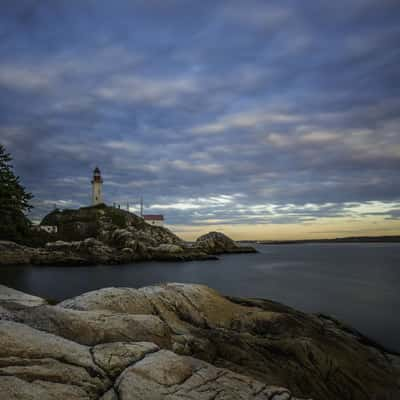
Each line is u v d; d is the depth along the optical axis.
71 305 10.66
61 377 5.57
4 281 38.09
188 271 59.22
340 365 11.69
